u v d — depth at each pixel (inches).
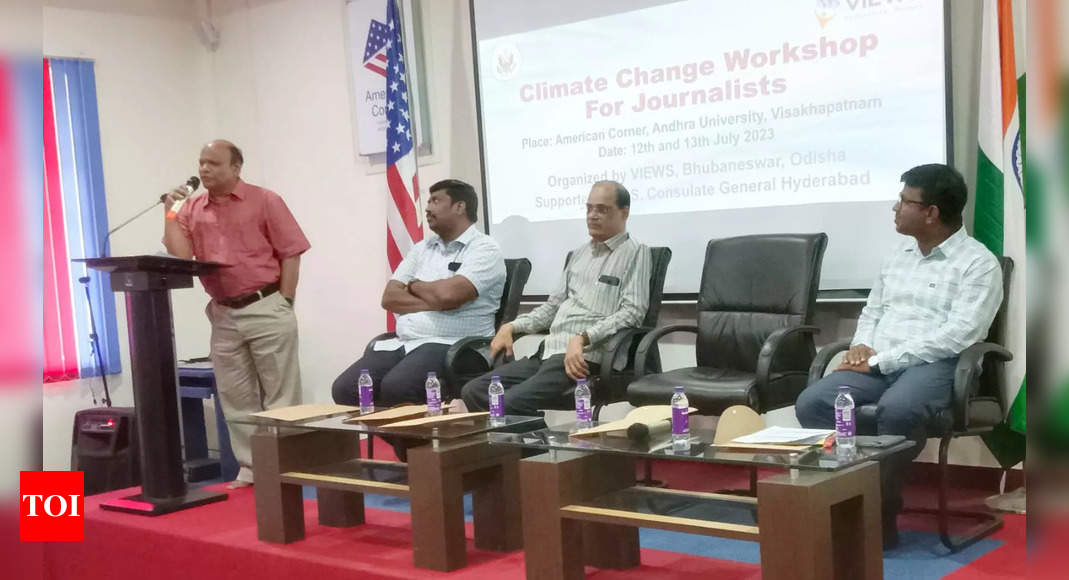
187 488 144.5
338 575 104.7
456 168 184.7
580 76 163.5
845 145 137.0
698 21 150.0
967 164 129.6
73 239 200.4
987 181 121.7
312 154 209.0
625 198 142.6
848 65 135.9
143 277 135.9
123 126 211.9
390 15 176.4
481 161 176.9
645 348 129.8
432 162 187.8
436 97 186.1
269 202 157.6
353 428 107.4
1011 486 128.6
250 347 157.5
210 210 155.9
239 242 155.4
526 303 175.2
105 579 132.0
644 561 101.3
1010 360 112.8
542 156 169.2
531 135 170.1
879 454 79.4
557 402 134.3
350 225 203.6
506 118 172.9
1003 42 117.3
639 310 136.7
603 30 160.1
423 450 101.5
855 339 119.6
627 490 95.5
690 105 151.9
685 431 87.4
